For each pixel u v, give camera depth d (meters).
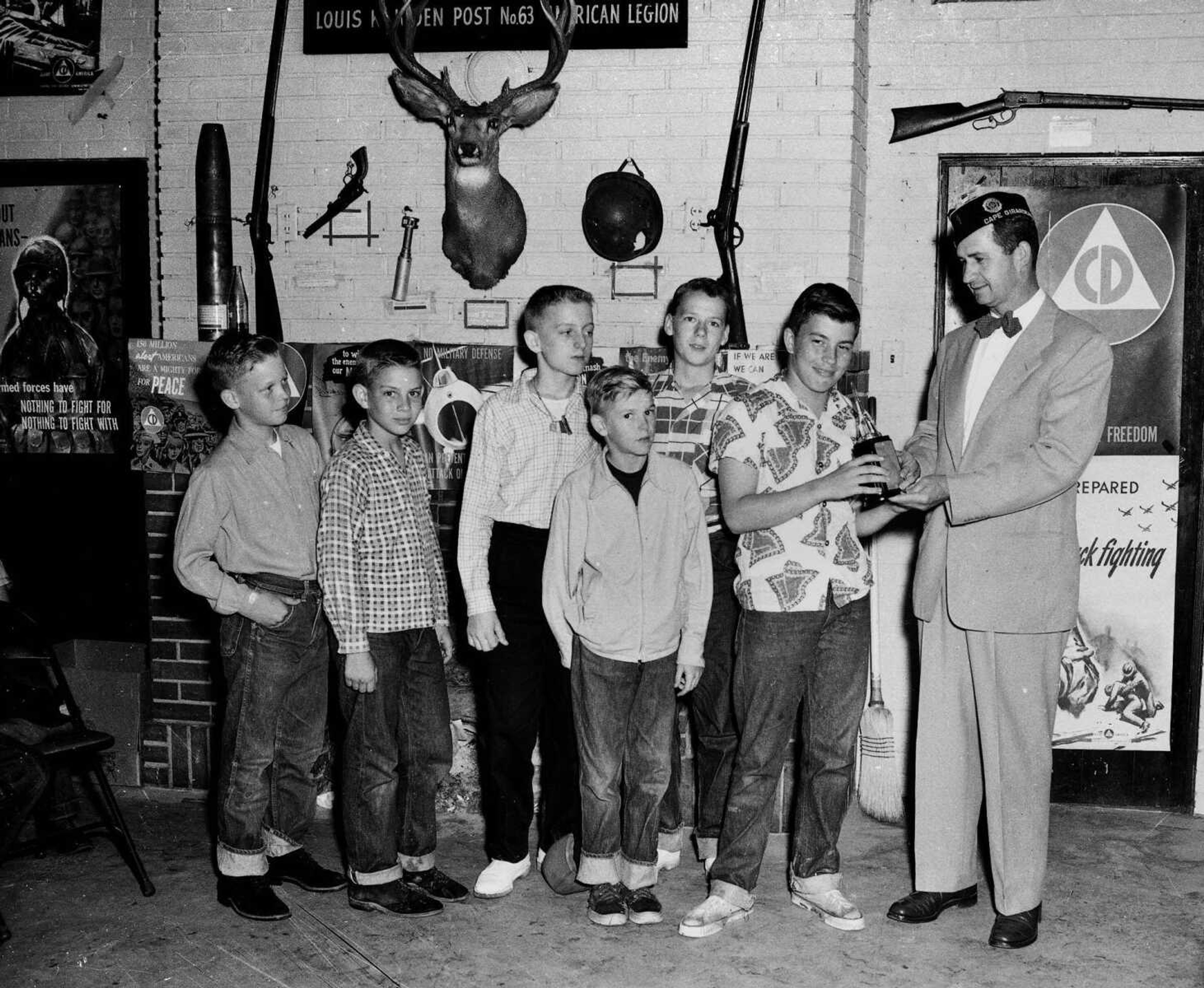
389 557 3.23
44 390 4.58
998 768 3.18
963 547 3.18
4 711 3.51
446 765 3.42
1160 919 3.33
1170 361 4.11
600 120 4.10
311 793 3.48
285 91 4.25
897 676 4.31
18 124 4.55
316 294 4.31
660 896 3.48
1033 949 3.16
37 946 3.16
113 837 3.49
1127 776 4.22
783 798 3.95
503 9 4.10
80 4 4.48
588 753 3.23
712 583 3.29
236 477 3.20
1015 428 3.16
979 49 4.15
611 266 4.14
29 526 4.62
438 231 4.23
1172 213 4.09
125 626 4.59
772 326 4.07
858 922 3.25
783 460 3.17
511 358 4.10
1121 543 4.17
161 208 4.36
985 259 3.17
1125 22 4.06
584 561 3.21
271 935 3.22
